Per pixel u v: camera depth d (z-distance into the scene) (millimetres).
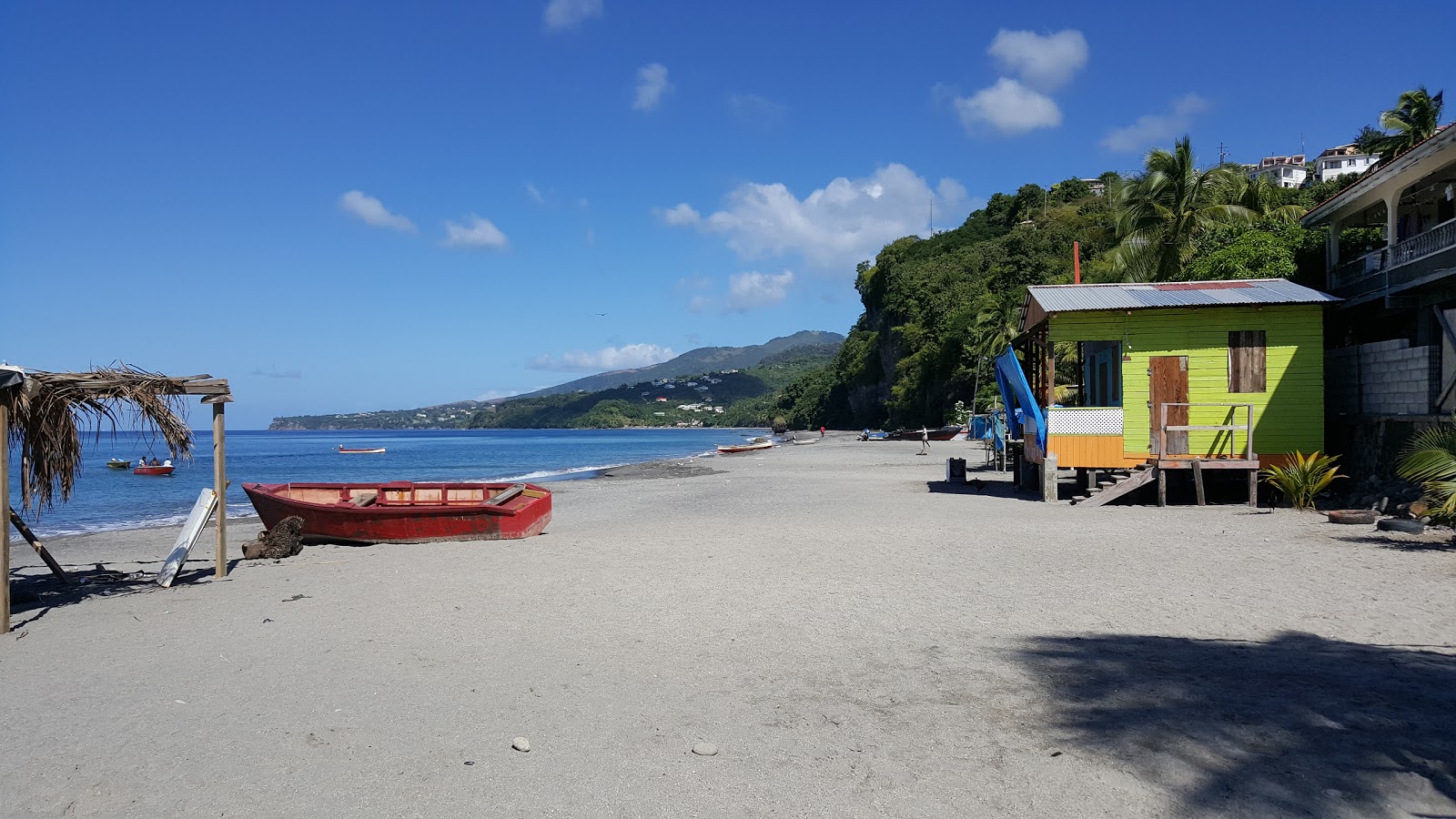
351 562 13148
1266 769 4766
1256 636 7504
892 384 105938
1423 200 20609
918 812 4418
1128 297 18891
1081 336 18594
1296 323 18000
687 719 5816
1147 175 31906
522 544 14656
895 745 5289
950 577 10609
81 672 7277
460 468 54281
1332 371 19000
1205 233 31516
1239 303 17828
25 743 5656
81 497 31609
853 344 132875
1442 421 14180
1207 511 16594
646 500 23703
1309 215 21875
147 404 10609
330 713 6055
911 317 98938
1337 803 4367
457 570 12086
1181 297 18578
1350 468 17875
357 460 67500
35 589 11375
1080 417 18672
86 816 4598
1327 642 7254
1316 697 5844
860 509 18953
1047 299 19031
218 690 6672
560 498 25547
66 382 9977
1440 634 7355
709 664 7082
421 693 6473
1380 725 5312
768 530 15586
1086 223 73500
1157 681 6332
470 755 5258
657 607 9281
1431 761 4793
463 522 15305
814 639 7824
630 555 12969
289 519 14523
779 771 4957
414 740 5531
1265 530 13766
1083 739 5285
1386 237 22062
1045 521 15711
